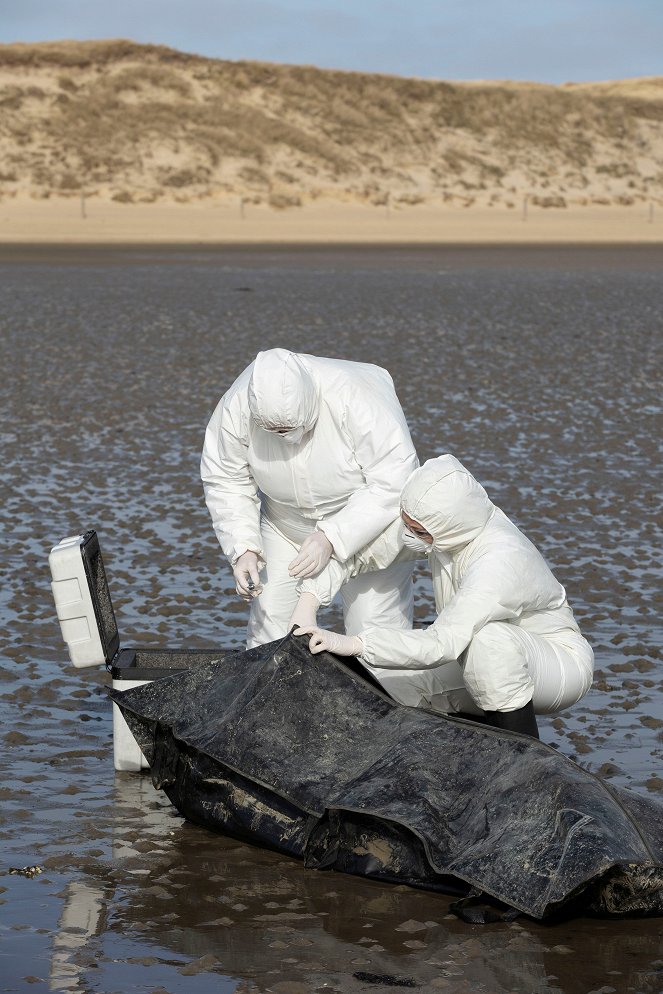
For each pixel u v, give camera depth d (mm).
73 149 64625
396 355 20500
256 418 5777
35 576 8938
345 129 74312
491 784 4684
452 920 4461
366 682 5105
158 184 62812
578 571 9055
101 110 69125
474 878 4445
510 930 4391
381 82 79312
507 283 33781
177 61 76750
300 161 68875
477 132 77938
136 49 76500
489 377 18453
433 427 14570
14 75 72312
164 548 9664
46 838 5047
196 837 5137
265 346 21312
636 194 74312
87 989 3930
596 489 11719
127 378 18016
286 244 49062
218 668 5305
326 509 6148
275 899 4605
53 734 6168
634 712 6465
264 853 5023
